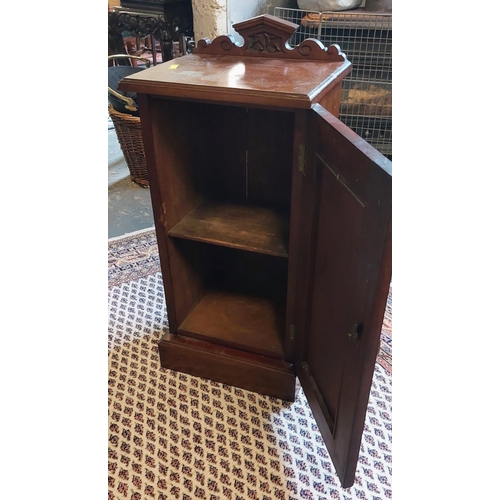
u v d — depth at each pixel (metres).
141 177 2.43
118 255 1.90
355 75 2.30
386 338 1.49
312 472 1.11
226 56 1.27
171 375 1.38
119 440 1.19
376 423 1.22
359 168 0.77
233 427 1.22
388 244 0.70
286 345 1.27
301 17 2.33
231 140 1.36
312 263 1.09
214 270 1.64
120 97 2.15
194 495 1.07
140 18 2.51
